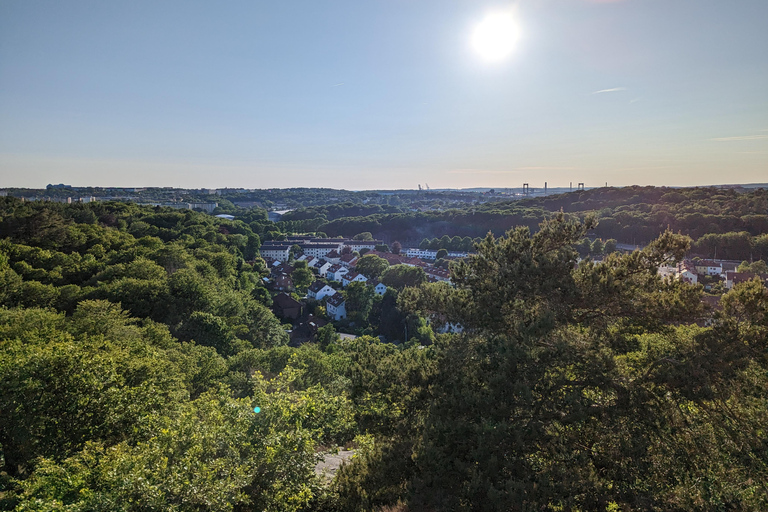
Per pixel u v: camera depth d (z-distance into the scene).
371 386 16.20
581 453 12.31
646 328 14.84
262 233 198.12
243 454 14.02
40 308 45.38
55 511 10.67
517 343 13.82
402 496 13.05
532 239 16.39
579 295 14.44
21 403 17.78
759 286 13.21
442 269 135.00
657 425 12.70
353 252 174.38
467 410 13.60
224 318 60.06
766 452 11.82
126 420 18.66
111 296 53.41
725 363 12.66
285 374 19.44
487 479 11.60
